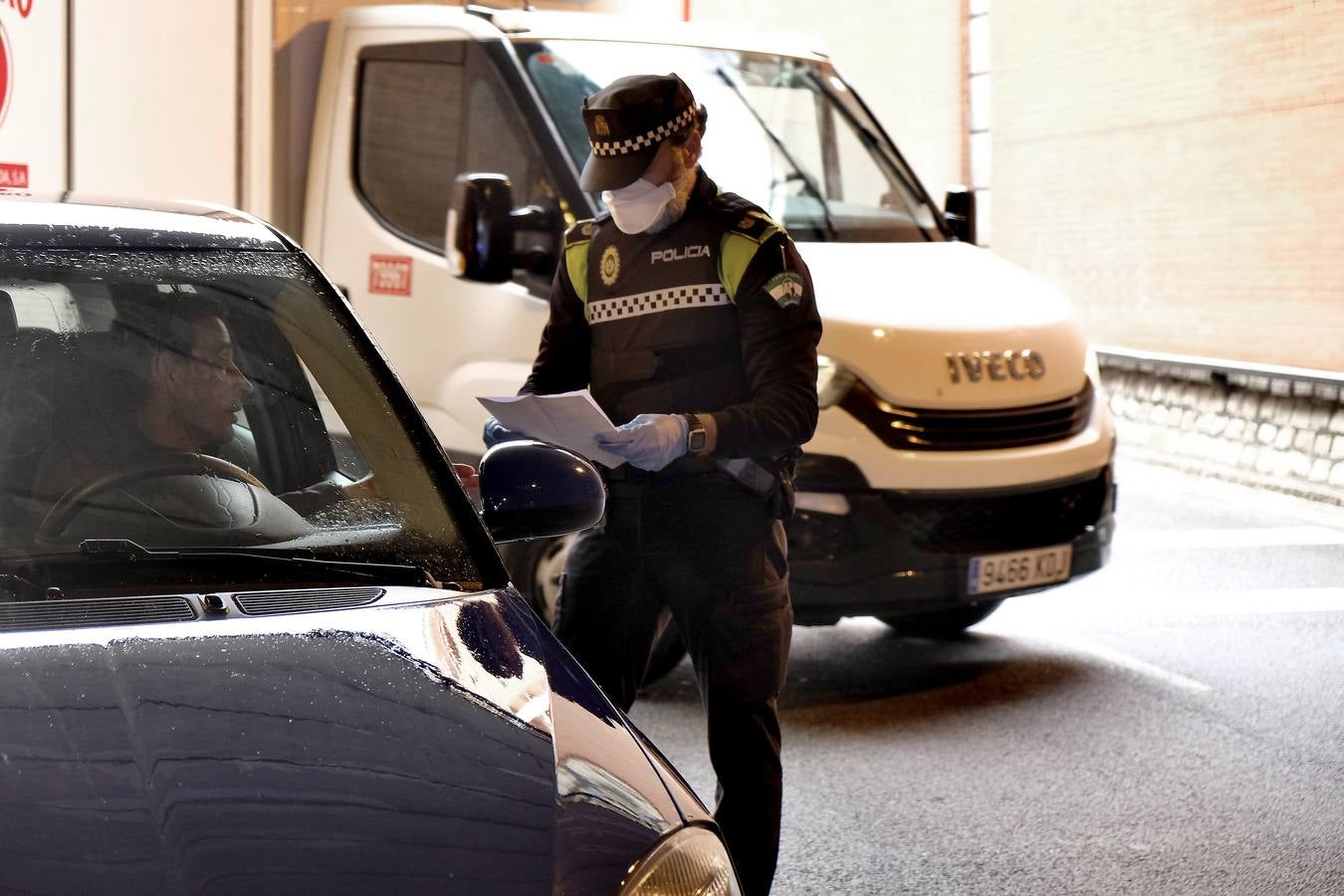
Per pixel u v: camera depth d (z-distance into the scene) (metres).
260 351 5.93
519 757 4.45
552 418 6.38
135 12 12.23
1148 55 31.19
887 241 13.10
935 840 9.52
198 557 5.22
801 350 6.94
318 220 13.50
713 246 7.03
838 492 11.24
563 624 7.41
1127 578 16.92
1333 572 17.31
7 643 4.53
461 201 11.67
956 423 11.52
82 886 3.71
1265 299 28.67
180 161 12.52
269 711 4.38
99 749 4.12
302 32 13.51
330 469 5.79
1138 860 9.27
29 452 5.42
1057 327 12.38
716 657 7.16
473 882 3.99
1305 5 27.20
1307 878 9.05
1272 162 28.25
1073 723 11.78
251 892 3.80
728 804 7.23
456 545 5.63
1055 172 34.34
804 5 44.78
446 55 12.97
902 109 40.81
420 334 12.75
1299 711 12.16
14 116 11.87
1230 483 23.64
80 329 5.74
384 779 4.22
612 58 13.11
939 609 11.70
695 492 7.03
